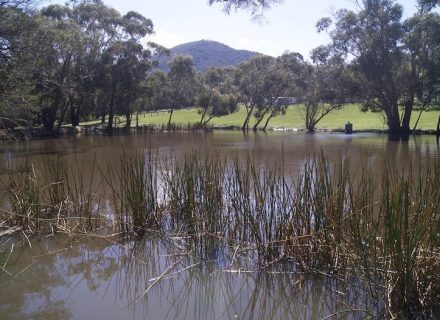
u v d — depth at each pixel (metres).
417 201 6.27
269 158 21.88
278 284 6.81
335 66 41.16
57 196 10.07
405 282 5.57
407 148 26.30
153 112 83.69
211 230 8.24
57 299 6.47
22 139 36.94
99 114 66.19
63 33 37.69
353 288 6.47
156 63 51.97
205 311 6.08
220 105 55.34
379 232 6.66
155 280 7.02
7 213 9.98
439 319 5.48
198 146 30.09
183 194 9.48
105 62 47.69
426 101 38.00
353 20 37.97
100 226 9.52
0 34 22.05
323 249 7.03
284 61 54.31
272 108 56.22
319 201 7.30
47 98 41.28
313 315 5.90
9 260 7.96
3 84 22.94
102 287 6.86
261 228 7.92
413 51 36.84
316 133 43.19
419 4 36.94
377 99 41.59
